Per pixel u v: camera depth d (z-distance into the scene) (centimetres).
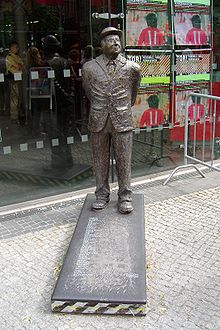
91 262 329
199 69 599
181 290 323
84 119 536
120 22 521
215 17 599
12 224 450
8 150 498
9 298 317
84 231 374
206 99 609
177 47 571
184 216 455
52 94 510
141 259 333
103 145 408
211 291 322
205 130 597
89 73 390
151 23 543
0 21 464
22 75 489
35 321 291
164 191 531
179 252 380
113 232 371
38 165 518
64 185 536
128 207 405
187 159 586
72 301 293
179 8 561
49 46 496
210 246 390
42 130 514
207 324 285
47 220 458
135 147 569
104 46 380
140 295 293
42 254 382
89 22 508
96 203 417
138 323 286
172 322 287
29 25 480
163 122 584
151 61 554
